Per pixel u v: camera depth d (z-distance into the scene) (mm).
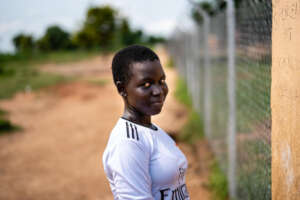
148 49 1223
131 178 1129
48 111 10734
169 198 1243
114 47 44062
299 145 1250
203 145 5406
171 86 11875
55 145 6926
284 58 1347
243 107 2832
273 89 1501
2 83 17500
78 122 8930
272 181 1581
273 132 1531
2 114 10133
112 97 12430
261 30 2018
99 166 5496
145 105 1204
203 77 5902
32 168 5617
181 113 7605
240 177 2979
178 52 14258
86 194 4465
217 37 4273
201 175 4348
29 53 45125
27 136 7742
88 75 21328
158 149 1229
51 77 20094
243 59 2740
